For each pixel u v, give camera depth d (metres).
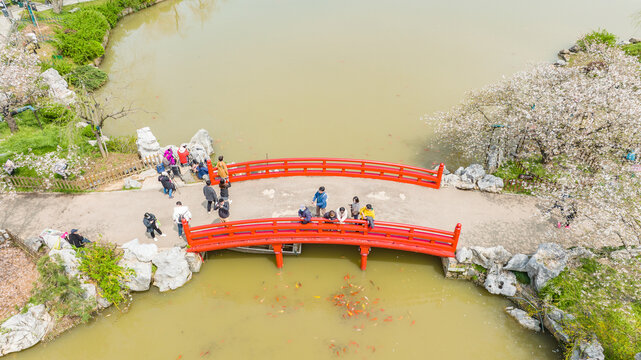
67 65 36.00
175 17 52.62
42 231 20.92
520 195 22.19
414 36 44.16
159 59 41.72
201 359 17.19
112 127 31.19
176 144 29.17
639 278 17.81
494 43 42.41
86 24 42.19
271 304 19.25
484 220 20.75
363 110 32.31
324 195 19.50
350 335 17.98
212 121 31.55
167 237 20.33
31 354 17.41
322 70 38.03
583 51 38.50
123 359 17.41
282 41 44.16
